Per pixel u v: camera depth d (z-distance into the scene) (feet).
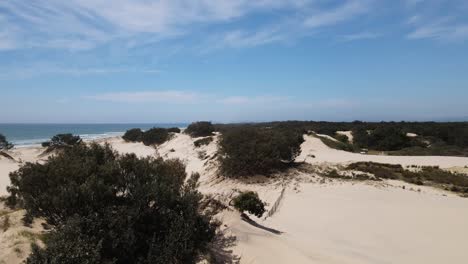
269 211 58.65
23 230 26.91
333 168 102.42
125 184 30.50
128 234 25.22
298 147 108.06
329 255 36.37
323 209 61.82
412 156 132.98
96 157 35.45
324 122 300.61
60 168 30.83
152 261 25.05
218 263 28.60
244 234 35.86
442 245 44.06
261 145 92.68
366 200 68.23
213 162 103.04
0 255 23.72
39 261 21.98
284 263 31.32
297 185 81.71
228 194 57.98
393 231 49.57
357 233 48.67
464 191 79.15
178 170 39.70
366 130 192.44
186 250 26.61
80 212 26.84
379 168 100.37
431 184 85.97
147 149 183.42
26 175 32.01
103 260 23.09
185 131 209.46
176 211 29.78
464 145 170.30
